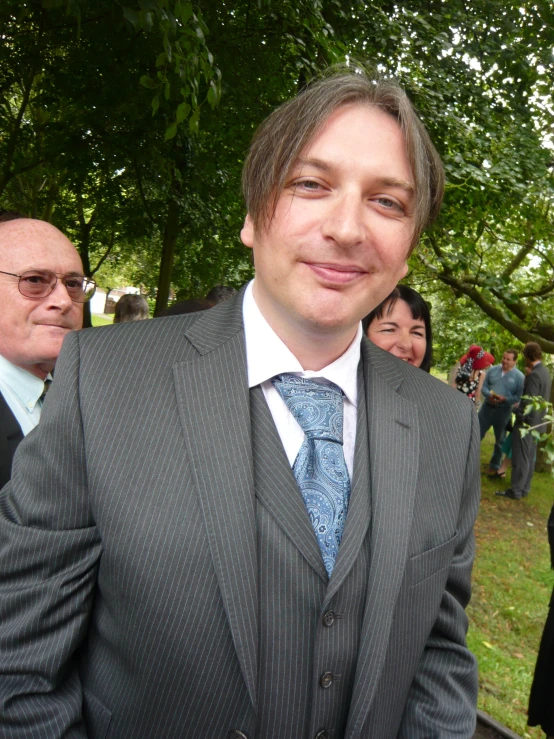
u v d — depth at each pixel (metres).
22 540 1.03
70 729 1.03
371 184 1.00
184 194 7.70
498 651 3.95
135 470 1.00
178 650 0.97
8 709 0.99
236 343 1.14
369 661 1.04
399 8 6.32
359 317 1.07
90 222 9.82
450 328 13.19
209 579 0.97
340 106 1.02
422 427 1.25
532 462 8.10
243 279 10.38
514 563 5.69
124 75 4.66
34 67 4.91
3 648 1.01
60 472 1.04
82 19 3.95
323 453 1.11
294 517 1.03
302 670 1.02
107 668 1.06
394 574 1.08
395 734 1.18
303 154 1.00
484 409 9.30
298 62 5.14
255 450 1.06
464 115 6.68
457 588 1.33
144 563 0.97
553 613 2.80
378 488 1.12
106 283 20.33
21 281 1.80
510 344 12.68
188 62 2.85
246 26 5.04
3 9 3.47
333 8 5.53
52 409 1.06
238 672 0.98
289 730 1.02
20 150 6.37
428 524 1.17
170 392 1.07
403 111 1.03
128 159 5.93
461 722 1.20
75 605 1.04
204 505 0.98
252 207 1.08
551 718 2.76
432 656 1.29
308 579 1.01
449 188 6.15
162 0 2.74
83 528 1.04
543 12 6.91
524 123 7.09
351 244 0.98
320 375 1.17
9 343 1.81
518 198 6.54
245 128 5.98
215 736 1.00
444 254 7.24
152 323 1.20
